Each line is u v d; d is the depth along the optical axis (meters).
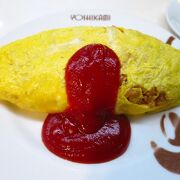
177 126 0.29
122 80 0.28
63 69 0.28
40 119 0.29
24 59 0.29
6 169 0.25
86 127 0.28
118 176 0.25
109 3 0.42
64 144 0.27
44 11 0.41
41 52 0.29
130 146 0.28
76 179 0.25
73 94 0.27
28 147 0.26
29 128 0.29
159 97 0.29
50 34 0.31
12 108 0.29
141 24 0.36
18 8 0.41
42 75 0.28
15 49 0.30
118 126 0.28
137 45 0.29
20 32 0.35
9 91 0.28
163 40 0.35
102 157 0.26
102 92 0.27
